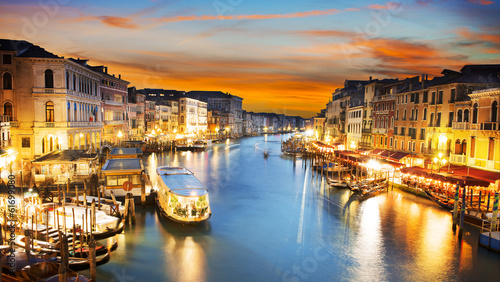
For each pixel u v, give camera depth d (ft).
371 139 175.63
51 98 127.95
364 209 91.61
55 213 65.77
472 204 83.25
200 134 382.42
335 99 259.60
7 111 126.82
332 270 57.41
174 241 68.44
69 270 47.78
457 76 117.91
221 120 450.30
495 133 90.33
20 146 127.44
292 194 110.93
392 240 69.62
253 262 60.13
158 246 65.92
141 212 85.66
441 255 62.59
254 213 88.28
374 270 57.47
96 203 77.41
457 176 88.22
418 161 126.21
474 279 54.65
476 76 112.57
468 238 70.44
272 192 113.91
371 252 64.08
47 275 47.42
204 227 76.79
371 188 111.65
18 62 125.80
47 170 105.70
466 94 109.29
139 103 255.29
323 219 83.15
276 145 357.41
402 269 57.82
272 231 74.90
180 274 55.62
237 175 148.46
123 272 55.72
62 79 128.16
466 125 102.83
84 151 118.52
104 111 190.19
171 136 316.60
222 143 364.58
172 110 320.91
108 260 58.39
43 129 127.65
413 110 134.92
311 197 106.42
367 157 144.05
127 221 78.38
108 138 194.90
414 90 133.18
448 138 112.88
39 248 54.80
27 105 127.34
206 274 55.83
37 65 126.62
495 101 91.30
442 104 116.06
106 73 198.39
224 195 108.68
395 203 97.86
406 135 139.13
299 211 90.17
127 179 92.99
